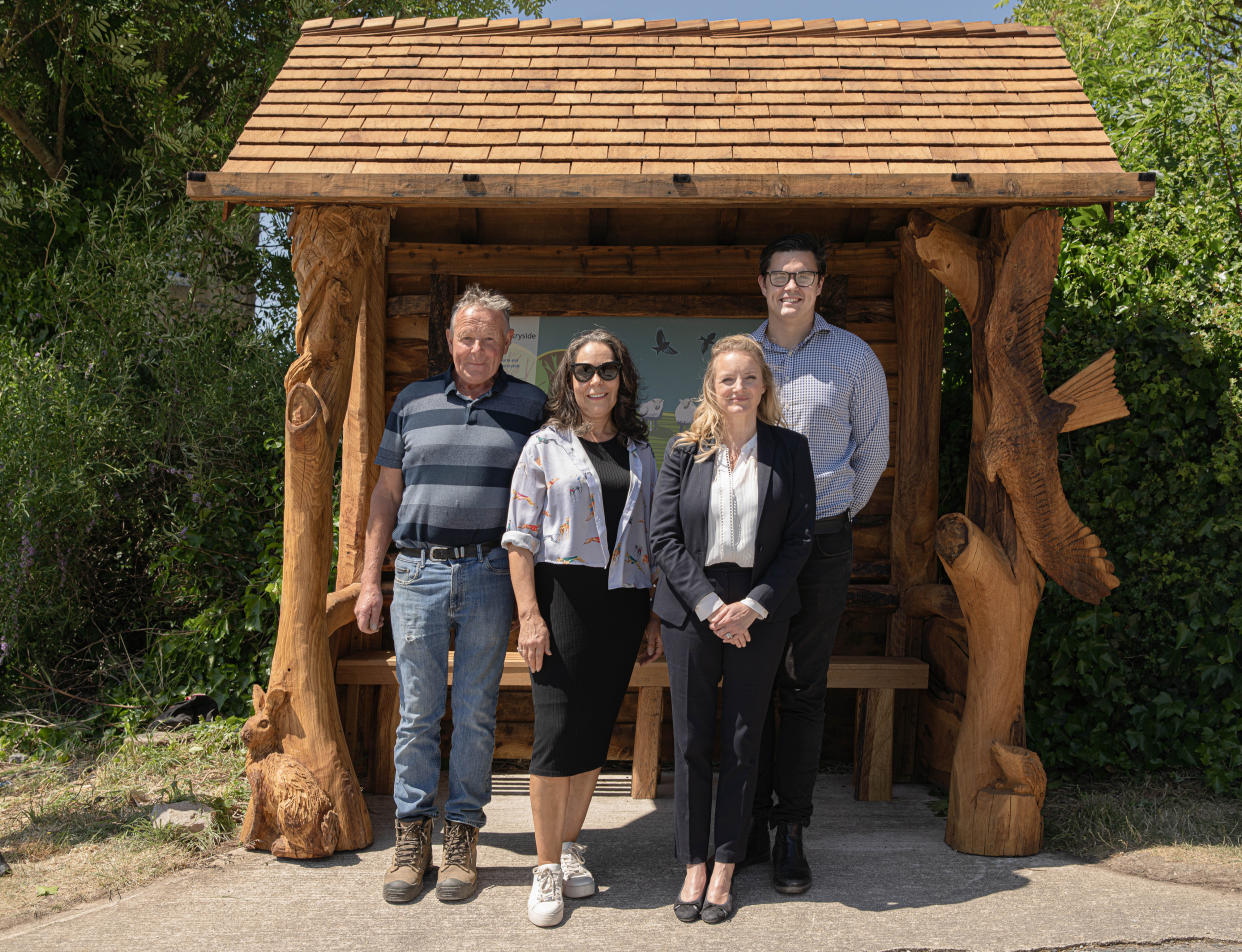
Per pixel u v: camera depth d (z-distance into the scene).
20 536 4.96
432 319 4.50
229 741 4.45
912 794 4.14
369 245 3.54
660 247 4.52
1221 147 4.49
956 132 3.59
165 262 6.24
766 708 2.86
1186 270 4.48
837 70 4.01
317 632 3.41
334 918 2.80
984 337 3.47
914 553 4.38
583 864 3.12
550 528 2.88
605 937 2.69
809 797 3.08
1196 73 4.83
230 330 6.39
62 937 2.67
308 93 3.79
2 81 6.68
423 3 8.29
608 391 2.91
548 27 4.33
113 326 5.92
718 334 4.55
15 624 4.91
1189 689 4.29
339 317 3.48
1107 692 4.25
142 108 7.22
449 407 3.12
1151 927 2.74
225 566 5.29
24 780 4.10
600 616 2.87
